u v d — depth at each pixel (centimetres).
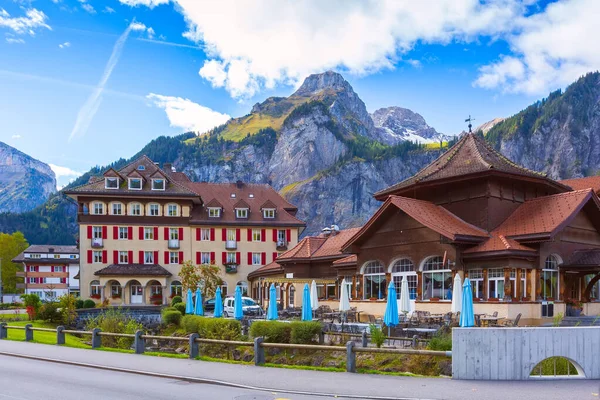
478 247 3250
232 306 5134
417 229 3466
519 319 3011
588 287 3409
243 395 1435
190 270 6988
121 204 7688
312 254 5303
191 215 8069
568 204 3275
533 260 3212
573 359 1600
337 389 1488
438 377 1666
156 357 2262
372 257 3769
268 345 1977
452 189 3650
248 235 8125
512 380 1584
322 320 3741
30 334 3053
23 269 13100
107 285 7506
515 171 3488
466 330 1619
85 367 2031
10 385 1605
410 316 3142
